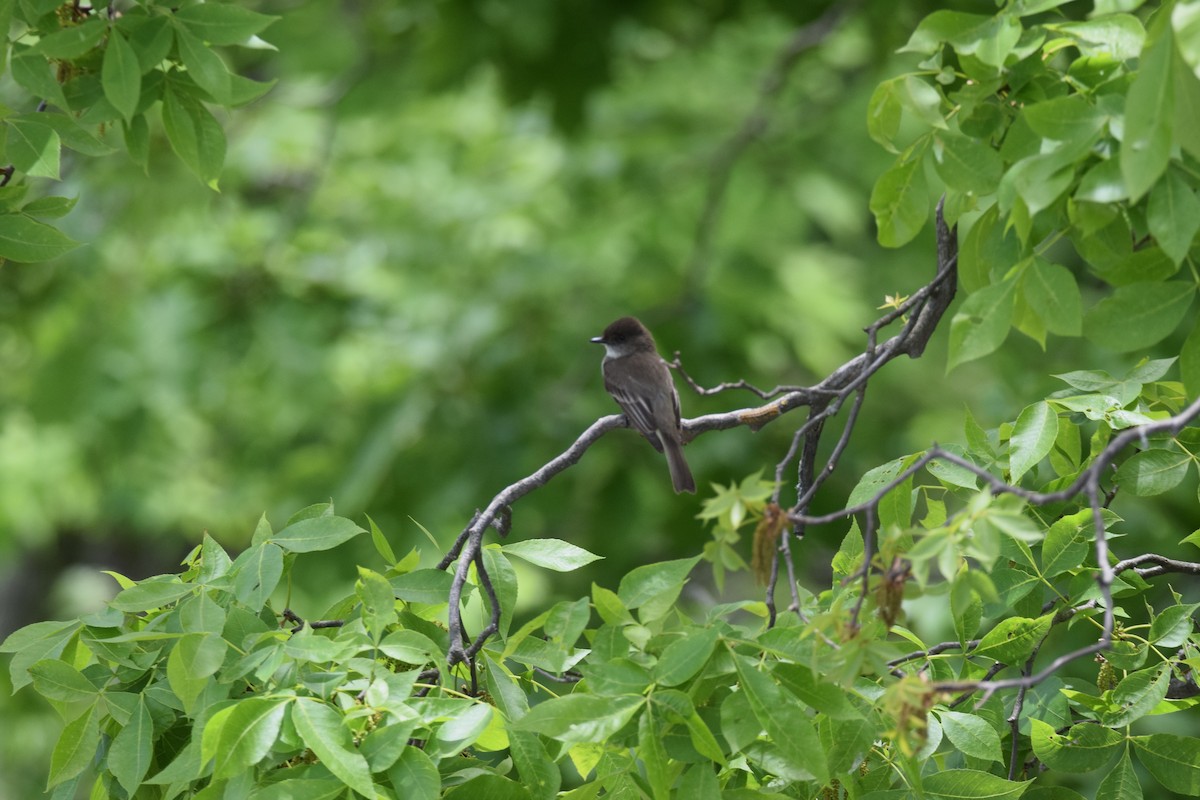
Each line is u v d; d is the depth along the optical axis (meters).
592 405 17.75
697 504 17.03
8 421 21.67
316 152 21.64
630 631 5.47
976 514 4.54
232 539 28.78
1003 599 6.44
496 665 5.80
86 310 19.09
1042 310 5.13
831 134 22.20
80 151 7.02
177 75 7.23
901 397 20.30
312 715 4.99
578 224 20.94
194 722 5.60
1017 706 6.26
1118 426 6.62
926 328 7.38
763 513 4.79
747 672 5.10
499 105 19.92
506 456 17.31
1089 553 6.99
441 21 17.19
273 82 7.14
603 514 17.14
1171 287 5.07
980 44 5.53
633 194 20.89
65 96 7.20
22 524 24.12
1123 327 5.11
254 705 5.02
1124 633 6.53
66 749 5.68
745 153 21.38
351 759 4.87
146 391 19.05
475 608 8.70
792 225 22.11
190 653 5.34
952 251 7.30
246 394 20.02
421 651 5.56
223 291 18.83
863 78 19.89
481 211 20.22
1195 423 6.87
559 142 21.23
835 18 17.56
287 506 17.70
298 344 18.30
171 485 23.95
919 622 10.62
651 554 17.55
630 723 5.26
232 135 20.88
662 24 17.78
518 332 18.72
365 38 20.02
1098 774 8.73
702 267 18.86
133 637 5.49
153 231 18.69
